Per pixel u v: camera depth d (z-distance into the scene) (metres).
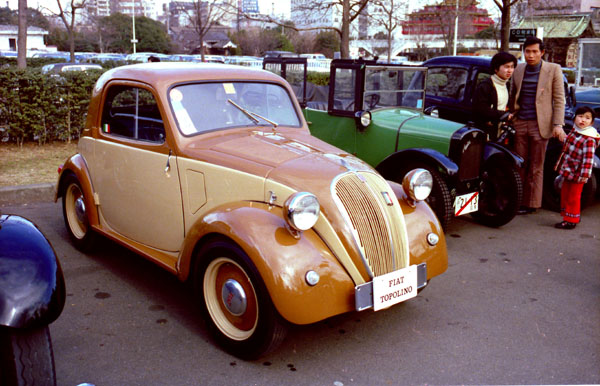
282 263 3.02
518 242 5.79
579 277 4.82
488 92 6.56
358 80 5.95
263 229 3.12
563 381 3.17
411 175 3.75
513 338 3.69
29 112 9.12
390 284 3.34
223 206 3.44
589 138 5.92
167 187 3.96
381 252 3.36
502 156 6.14
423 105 6.71
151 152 4.05
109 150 4.47
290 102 4.57
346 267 3.23
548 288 4.56
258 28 47.41
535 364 3.36
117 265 4.88
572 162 6.04
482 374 3.24
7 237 2.46
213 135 3.97
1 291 2.26
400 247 3.48
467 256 5.34
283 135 4.15
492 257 5.31
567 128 7.35
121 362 3.31
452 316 4.01
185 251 3.53
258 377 3.17
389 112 6.25
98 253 5.14
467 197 5.83
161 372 3.21
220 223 3.25
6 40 49.75
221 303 3.45
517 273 4.90
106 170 4.55
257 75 4.43
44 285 2.35
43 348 2.35
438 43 36.88
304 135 4.31
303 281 3.03
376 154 6.05
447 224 5.55
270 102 4.43
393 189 3.88
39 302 2.31
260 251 3.04
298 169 3.44
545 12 21.53
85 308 4.03
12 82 8.99
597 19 31.70
